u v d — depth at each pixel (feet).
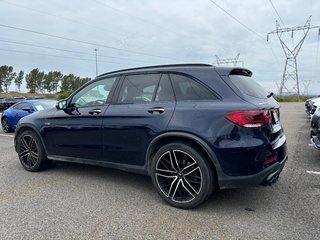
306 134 31.19
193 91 12.14
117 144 13.65
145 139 12.67
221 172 11.16
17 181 15.71
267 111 11.43
